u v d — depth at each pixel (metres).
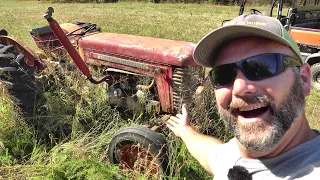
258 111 0.38
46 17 0.71
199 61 0.43
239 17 0.39
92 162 0.73
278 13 1.57
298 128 0.37
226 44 0.39
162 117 0.80
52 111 0.89
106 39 0.87
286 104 0.36
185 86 0.77
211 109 0.83
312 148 0.36
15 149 0.84
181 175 0.73
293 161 0.36
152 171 0.73
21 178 0.75
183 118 0.60
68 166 0.74
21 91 0.86
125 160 0.76
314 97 1.40
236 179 0.40
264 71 0.36
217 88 0.40
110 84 0.87
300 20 1.67
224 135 0.82
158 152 0.70
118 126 0.85
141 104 0.83
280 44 0.36
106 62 0.86
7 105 0.89
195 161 0.75
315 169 0.35
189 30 2.96
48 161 0.79
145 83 0.81
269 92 0.36
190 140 0.56
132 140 0.72
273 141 0.36
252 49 0.37
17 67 0.84
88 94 0.92
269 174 0.37
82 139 0.81
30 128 0.87
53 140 0.87
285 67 0.36
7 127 0.86
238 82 0.37
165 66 0.78
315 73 1.50
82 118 0.89
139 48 0.80
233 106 0.38
